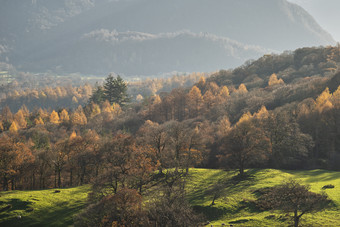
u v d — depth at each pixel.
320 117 102.56
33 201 67.81
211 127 122.88
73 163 94.56
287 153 92.75
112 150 86.75
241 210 58.94
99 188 62.56
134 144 90.12
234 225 51.84
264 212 56.59
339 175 73.62
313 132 103.56
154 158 86.19
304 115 107.00
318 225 47.31
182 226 44.03
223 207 60.06
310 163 93.81
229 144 83.62
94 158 92.75
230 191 69.19
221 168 88.50
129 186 65.44
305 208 47.12
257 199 62.00
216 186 63.66
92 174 94.06
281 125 94.75
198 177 81.06
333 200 54.16
